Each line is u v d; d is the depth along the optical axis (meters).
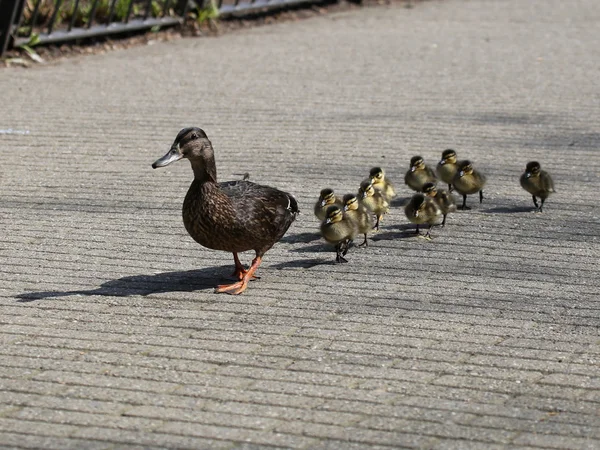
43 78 19.92
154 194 13.54
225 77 20.23
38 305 9.83
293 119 17.22
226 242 10.23
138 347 8.89
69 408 7.75
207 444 7.21
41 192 13.52
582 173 14.42
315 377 8.31
